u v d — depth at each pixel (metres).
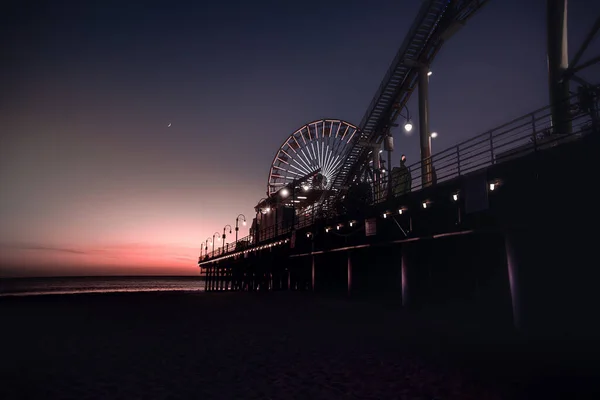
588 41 14.68
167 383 7.68
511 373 8.30
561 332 12.85
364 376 8.20
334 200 31.50
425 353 10.43
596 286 12.44
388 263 23.88
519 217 13.79
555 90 15.63
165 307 24.33
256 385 7.57
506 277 16.03
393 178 22.30
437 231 18.08
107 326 15.70
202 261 90.06
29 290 103.75
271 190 55.50
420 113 25.50
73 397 6.80
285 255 41.41
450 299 18.58
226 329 14.82
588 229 12.03
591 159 11.74
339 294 30.05
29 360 9.62
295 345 11.61
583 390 7.10
